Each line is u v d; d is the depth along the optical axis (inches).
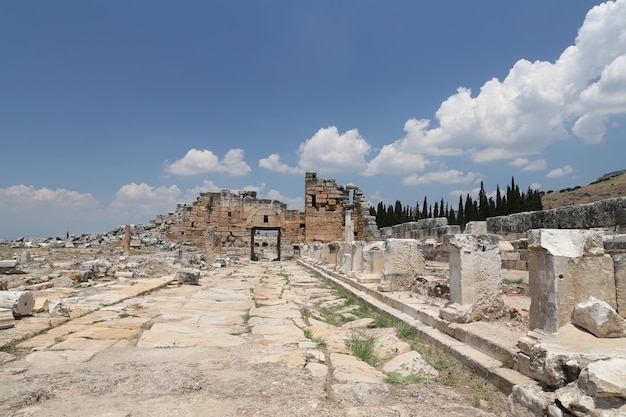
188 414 163.0
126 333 305.6
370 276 544.1
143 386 193.9
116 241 1465.3
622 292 192.7
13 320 313.9
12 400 173.9
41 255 1052.5
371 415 161.0
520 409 154.2
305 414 161.6
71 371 217.3
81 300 451.5
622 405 120.1
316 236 1445.6
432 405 175.3
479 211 2208.4
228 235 1469.0
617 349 154.9
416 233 887.1
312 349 266.1
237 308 436.5
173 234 1569.9
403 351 256.5
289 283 694.5
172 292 554.3
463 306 280.1
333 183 1464.1
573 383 141.1
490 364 211.0
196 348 268.4
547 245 192.4
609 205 414.3
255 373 214.4
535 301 200.7
